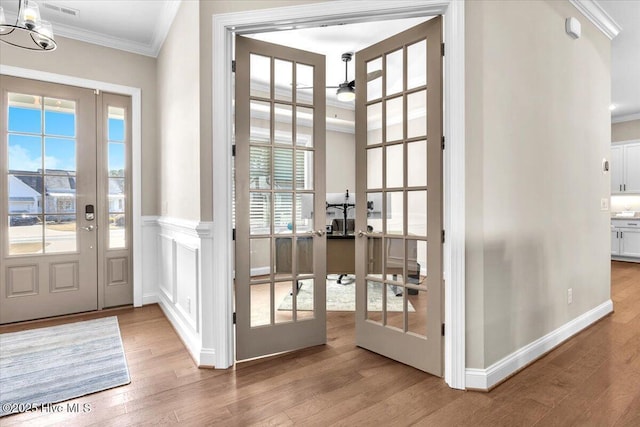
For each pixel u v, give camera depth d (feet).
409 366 7.14
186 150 8.23
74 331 9.18
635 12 9.53
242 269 7.37
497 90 6.40
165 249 10.71
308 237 8.20
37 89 10.09
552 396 5.98
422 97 7.18
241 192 7.35
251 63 8.02
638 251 19.04
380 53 7.58
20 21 5.89
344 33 10.84
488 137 6.24
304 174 8.29
